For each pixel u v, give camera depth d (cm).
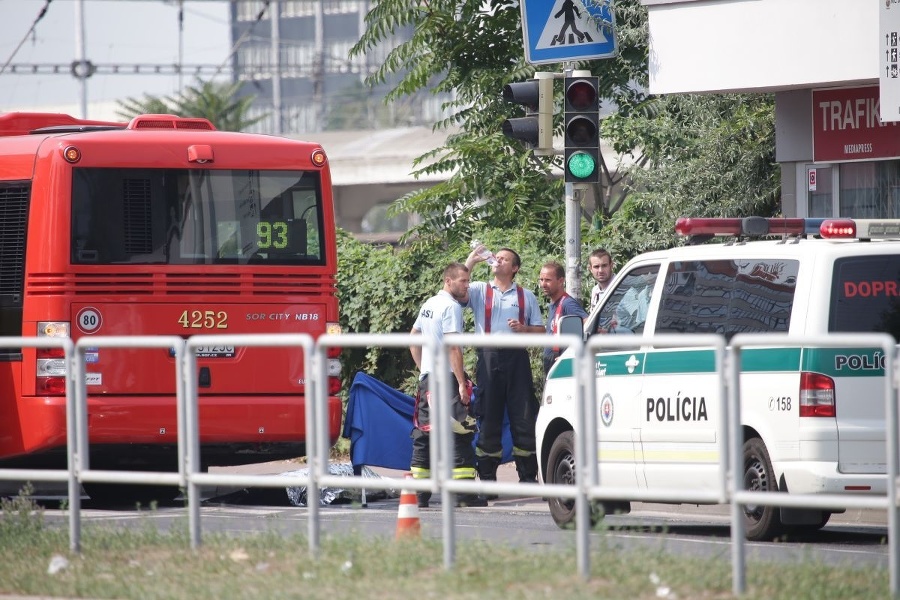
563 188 7294
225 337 3278
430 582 2873
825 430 3662
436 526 4306
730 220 4153
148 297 5053
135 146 5091
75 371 3481
